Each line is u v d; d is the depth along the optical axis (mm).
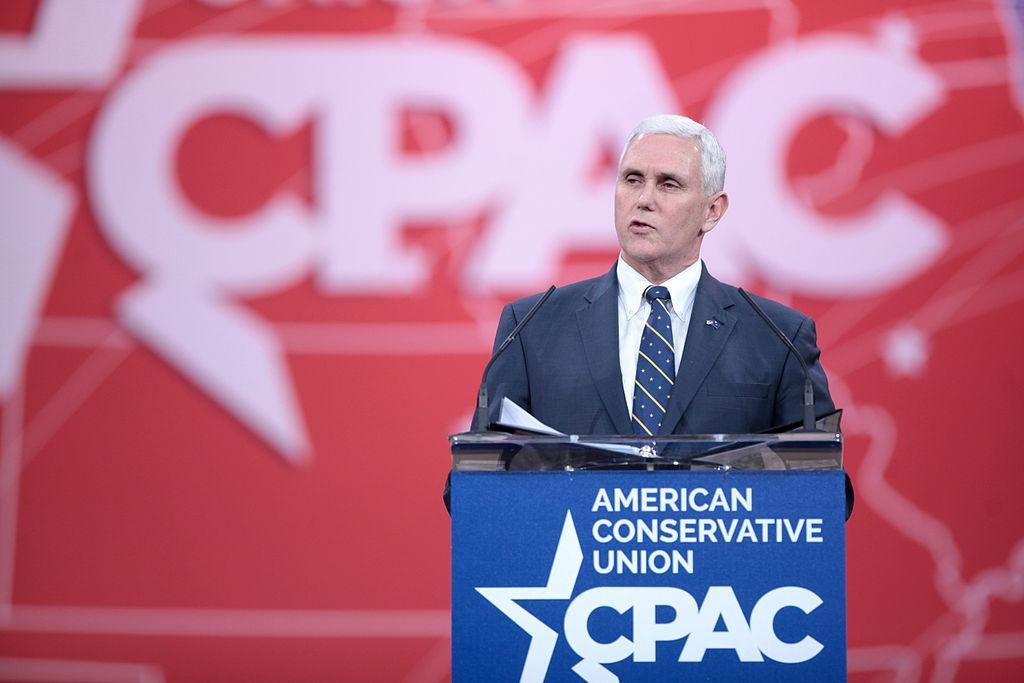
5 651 13250
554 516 5355
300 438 13328
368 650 13227
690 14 13344
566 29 13430
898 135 13156
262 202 13477
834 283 13086
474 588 5336
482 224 13367
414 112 13469
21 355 13383
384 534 13289
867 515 12930
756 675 5273
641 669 5277
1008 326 13000
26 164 13492
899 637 12859
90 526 13312
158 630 13242
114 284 13430
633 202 7438
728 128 13234
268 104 13531
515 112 13398
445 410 13320
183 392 13375
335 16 13562
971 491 12914
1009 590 12867
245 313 13406
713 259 13164
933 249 13055
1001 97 13117
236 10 13609
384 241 13391
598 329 7500
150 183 13492
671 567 5324
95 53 13578
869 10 13250
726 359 7328
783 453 5441
